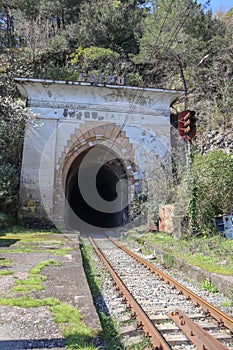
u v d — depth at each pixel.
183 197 12.53
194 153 15.24
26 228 15.43
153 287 6.84
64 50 28.19
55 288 5.51
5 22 30.78
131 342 4.00
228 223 11.00
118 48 30.62
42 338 3.51
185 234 11.55
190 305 5.59
